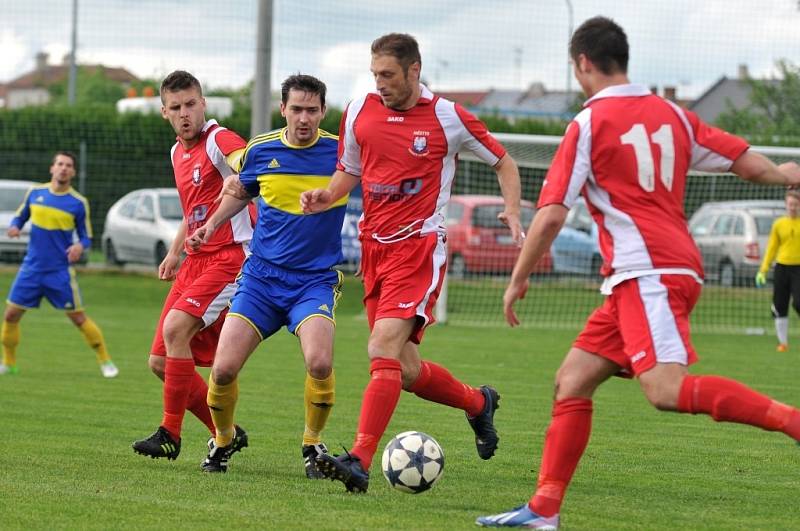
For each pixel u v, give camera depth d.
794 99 76.12
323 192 17.17
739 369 37.94
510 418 26.33
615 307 14.16
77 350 41.34
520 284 14.18
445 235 18.00
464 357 40.25
